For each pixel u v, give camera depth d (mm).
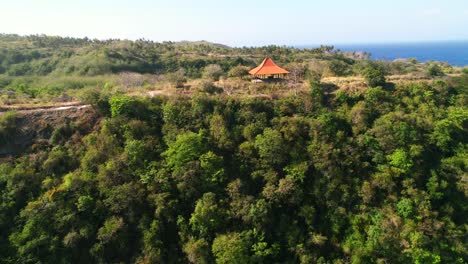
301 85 54906
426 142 41750
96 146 40938
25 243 31953
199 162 37812
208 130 43188
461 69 68312
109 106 46312
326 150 39219
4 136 41406
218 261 30953
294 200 36438
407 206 34688
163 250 33438
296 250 33781
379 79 51969
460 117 45156
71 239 32250
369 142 40656
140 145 39406
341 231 35750
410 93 50312
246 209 34656
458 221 36344
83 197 34500
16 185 36250
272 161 39156
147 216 34938
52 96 53562
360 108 44594
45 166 38625
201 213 33438
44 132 43500
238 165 39844
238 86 55250
